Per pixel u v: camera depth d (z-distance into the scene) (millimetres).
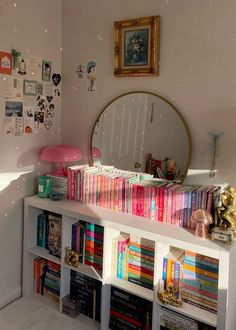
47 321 2051
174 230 1732
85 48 2273
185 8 1860
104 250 1895
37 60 2223
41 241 2307
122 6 2084
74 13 2295
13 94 2088
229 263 1527
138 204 1919
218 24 1771
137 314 1892
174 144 1962
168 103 1960
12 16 2023
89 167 2248
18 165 2193
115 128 2180
